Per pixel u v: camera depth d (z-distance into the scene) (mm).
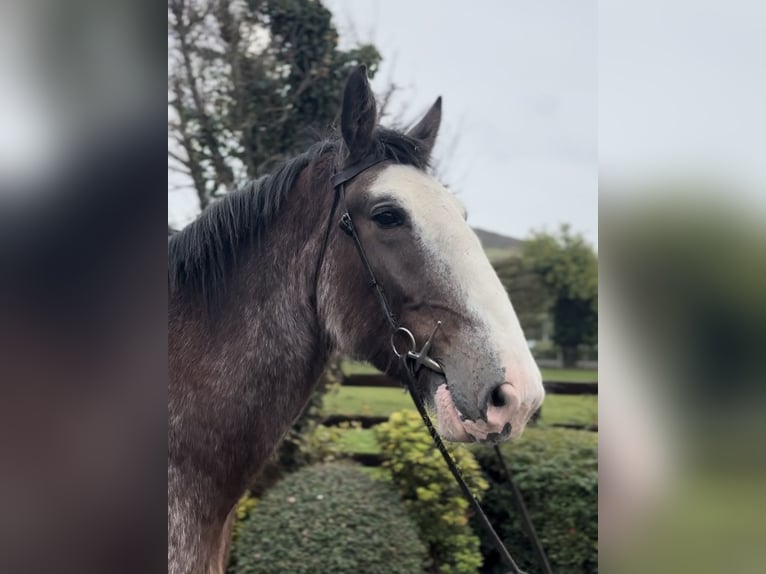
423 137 1674
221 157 4043
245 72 4008
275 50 4051
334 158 1535
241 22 4000
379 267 1396
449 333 1317
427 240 1357
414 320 1357
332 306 1450
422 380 1392
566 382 4691
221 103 4020
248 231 1492
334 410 4086
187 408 1367
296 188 1545
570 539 3053
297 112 4055
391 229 1387
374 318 1422
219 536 1421
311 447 3439
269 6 3980
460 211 1437
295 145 4023
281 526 2545
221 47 4031
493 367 1255
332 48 4129
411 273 1363
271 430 1425
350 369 4145
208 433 1368
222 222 1481
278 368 1431
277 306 1458
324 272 1464
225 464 1385
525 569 3137
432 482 3012
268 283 1468
